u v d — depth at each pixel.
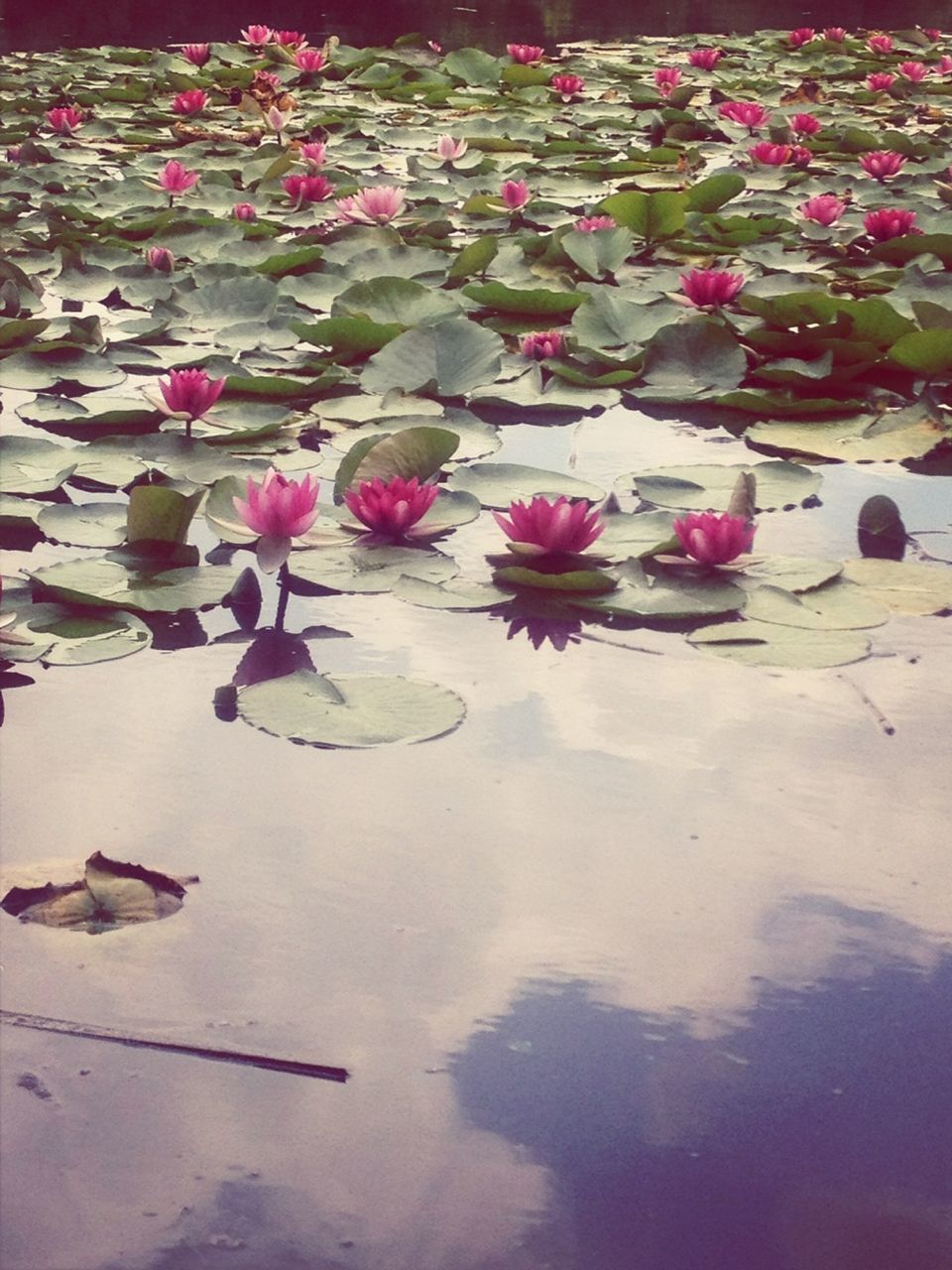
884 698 2.17
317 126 6.05
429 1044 1.72
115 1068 1.69
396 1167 1.63
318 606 2.33
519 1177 1.63
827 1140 1.66
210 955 1.79
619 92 7.72
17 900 1.84
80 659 2.19
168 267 3.73
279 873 1.88
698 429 2.95
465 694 2.15
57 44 9.19
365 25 10.82
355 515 2.48
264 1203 1.60
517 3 13.06
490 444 2.82
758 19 12.41
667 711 2.13
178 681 2.16
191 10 11.55
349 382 3.10
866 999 1.78
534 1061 1.71
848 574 2.42
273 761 2.03
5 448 2.71
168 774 2.01
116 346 3.21
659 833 1.95
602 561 2.44
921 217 4.60
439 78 7.98
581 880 1.89
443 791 2.00
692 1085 1.70
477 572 2.41
